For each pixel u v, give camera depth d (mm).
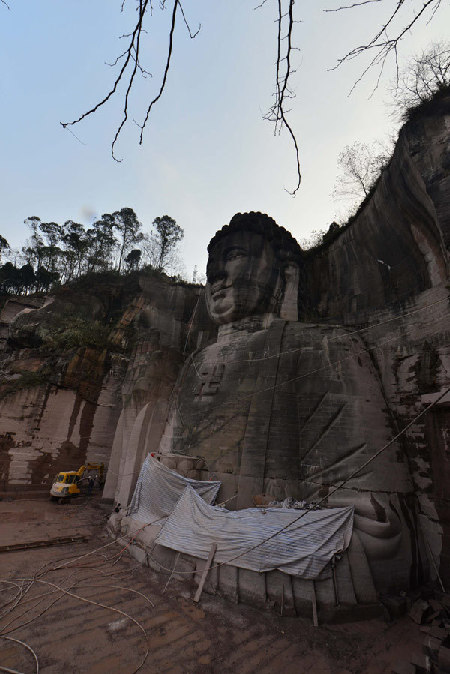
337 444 11328
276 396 12859
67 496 20453
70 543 13797
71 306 37906
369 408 12172
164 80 2521
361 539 9539
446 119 12570
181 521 11242
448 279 12219
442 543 10406
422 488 11328
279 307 17172
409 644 8117
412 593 9734
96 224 66438
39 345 34719
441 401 11086
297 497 11180
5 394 23141
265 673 7133
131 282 40656
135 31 2357
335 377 12602
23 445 22594
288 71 2398
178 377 18016
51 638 7625
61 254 68000
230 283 17125
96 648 7438
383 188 15156
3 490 21359
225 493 11930
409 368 13070
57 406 24094
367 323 15859
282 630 8375
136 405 18328
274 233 18109
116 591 9805
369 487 10438
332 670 7293
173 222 61781
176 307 22625
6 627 7859
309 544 9250
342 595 8898
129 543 12758
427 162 12625
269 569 9219
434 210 12219
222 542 10016
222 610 9000
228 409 13641
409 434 12242
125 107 2621
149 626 8289
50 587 9844
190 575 10266
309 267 20547
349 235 18422
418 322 13336
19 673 6562
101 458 24984
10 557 11961
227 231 18000
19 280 64625
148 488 13195
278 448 11938
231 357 15172
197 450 13477
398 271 15156
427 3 2385
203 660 7355
